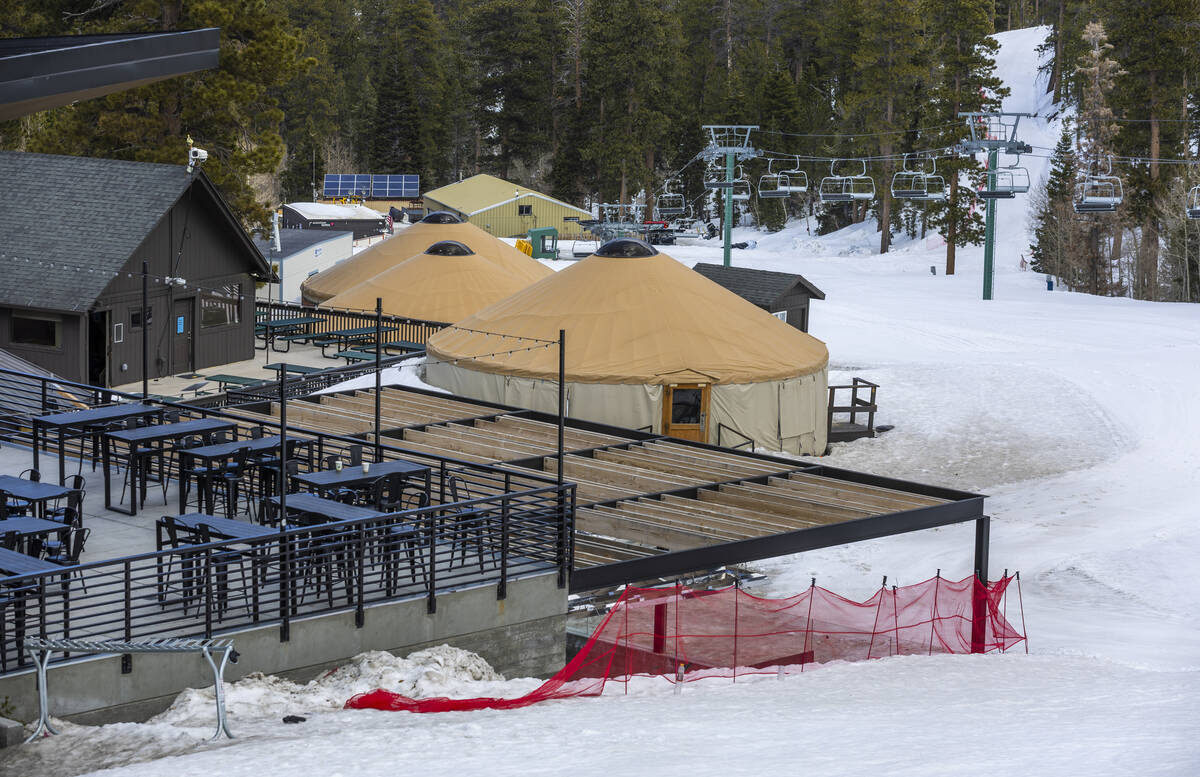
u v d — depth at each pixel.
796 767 9.20
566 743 10.72
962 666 16.86
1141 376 42.19
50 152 42.34
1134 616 21.41
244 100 41.97
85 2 43.59
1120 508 28.92
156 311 33.38
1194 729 10.62
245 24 42.59
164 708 12.02
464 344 36.38
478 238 55.09
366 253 55.72
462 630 14.30
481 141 138.38
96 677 11.57
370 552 14.79
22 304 30.64
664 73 117.25
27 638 11.25
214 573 12.97
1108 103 85.12
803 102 121.12
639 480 21.08
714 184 65.44
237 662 12.45
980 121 84.00
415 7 136.88
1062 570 24.28
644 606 19.11
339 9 143.25
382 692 12.62
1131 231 84.06
